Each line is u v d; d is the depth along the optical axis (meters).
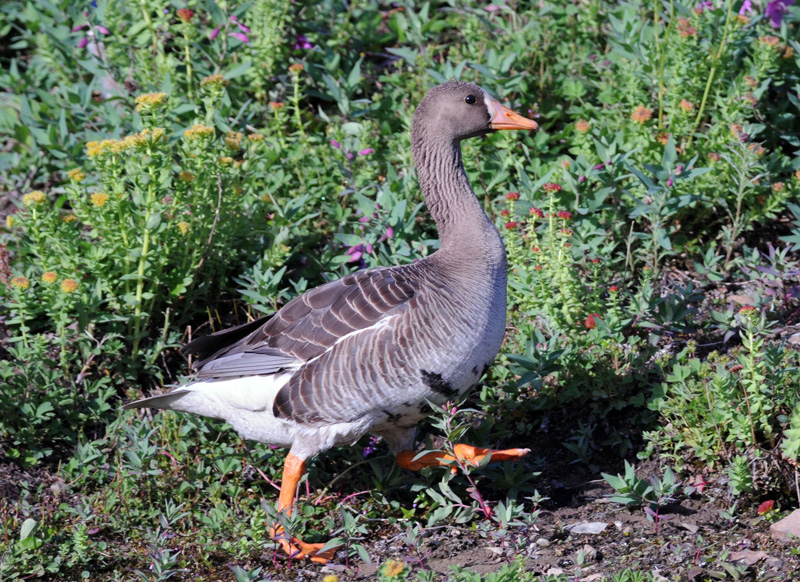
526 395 10.32
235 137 11.83
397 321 8.54
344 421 8.70
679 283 11.85
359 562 8.52
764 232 12.65
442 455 9.22
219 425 10.04
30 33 16.84
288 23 15.23
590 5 14.66
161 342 11.14
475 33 14.83
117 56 14.07
